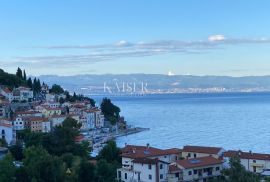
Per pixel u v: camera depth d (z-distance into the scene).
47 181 118.00
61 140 175.12
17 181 114.25
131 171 131.62
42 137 178.88
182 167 130.75
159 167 127.31
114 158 154.62
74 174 123.94
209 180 130.12
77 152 171.75
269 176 126.50
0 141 199.50
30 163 121.06
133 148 158.75
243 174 121.25
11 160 116.38
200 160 137.38
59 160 126.06
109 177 130.75
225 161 141.50
